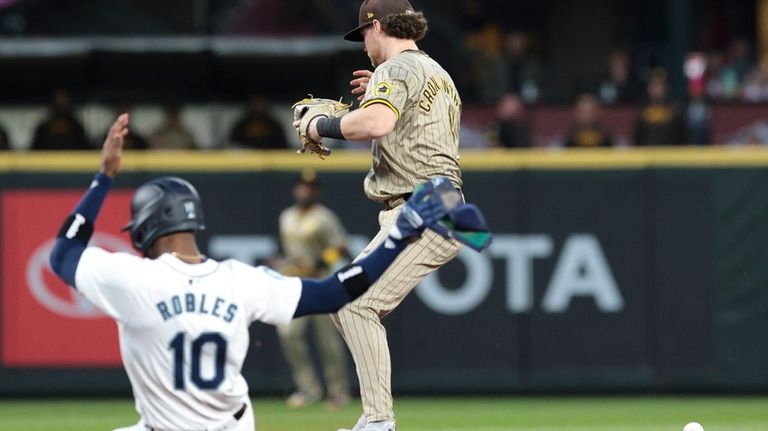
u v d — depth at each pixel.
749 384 44.94
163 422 15.20
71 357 44.25
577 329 45.19
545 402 44.00
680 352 45.06
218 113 53.47
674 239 45.09
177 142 50.06
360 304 21.48
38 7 53.12
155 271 15.17
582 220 45.16
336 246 42.25
